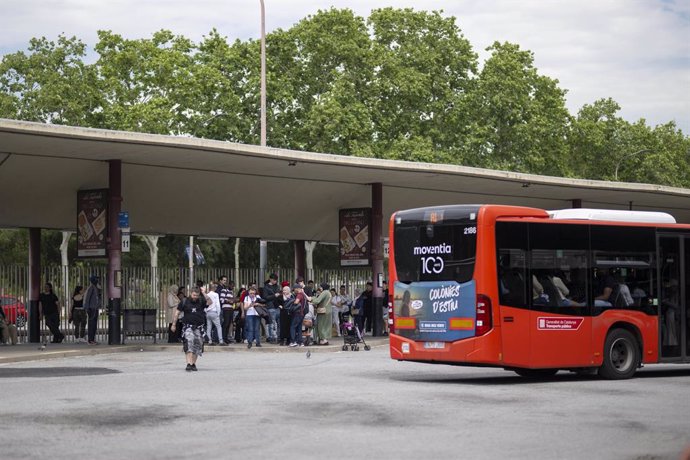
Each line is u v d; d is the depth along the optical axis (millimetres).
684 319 22438
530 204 48594
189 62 64938
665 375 22953
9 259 65938
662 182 87500
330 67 66250
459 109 67688
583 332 20922
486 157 68188
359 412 15062
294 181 40156
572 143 83000
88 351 29812
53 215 37094
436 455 11359
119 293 33625
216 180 38250
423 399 16922
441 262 20500
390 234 21453
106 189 34000
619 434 13086
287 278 42438
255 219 41875
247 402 16266
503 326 19922
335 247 74750
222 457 11156
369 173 38375
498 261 20016
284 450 11633
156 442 12180
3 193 35219
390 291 21344
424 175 39281
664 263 22219
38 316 37906
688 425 13961
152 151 32094
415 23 68750
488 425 13805
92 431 13047
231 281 39656
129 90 63906
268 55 65625
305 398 16922
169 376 21469
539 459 11188
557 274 20688
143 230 39688
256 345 32062
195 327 23062
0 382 19922
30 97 64375
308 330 32469
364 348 32781
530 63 71188
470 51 69625
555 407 15969
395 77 66250
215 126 62938
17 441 12234
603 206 51094
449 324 20250
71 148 31312
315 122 62562
